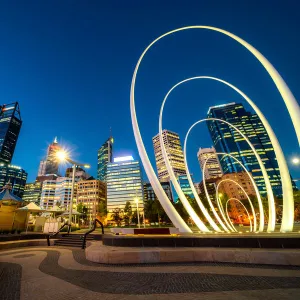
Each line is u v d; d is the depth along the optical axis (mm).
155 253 8289
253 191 100188
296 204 59750
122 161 134750
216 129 181250
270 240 8461
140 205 120875
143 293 4762
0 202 21859
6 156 196125
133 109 18484
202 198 76500
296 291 4512
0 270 7625
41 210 22109
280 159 14633
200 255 8133
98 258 8625
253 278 5594
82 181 129000
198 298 4297
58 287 5473
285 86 11375
